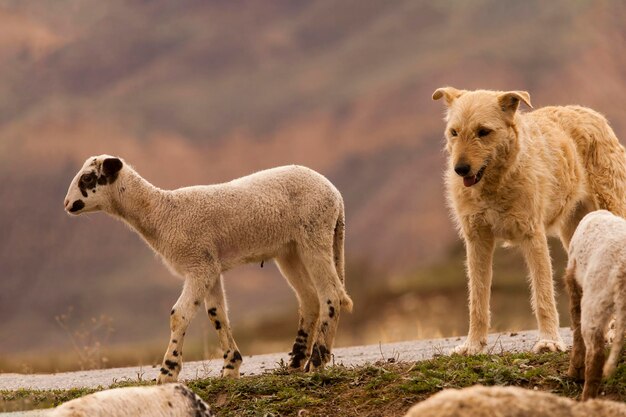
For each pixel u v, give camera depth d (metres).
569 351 13.00
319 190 14.30
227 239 14.01
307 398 12.25
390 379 12.44
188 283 13.84
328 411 11.98
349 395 12.27
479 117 13.99
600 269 10.29
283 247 14.30
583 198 15.72
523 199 14.29
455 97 14.73
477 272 14.62
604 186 15.64
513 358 12.87
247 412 12.09
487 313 14.55
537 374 12.06
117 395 9.73
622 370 11.48
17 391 14.31
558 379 11.75
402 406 11.80
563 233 16.28
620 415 8.24
